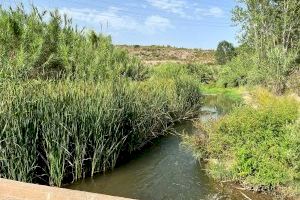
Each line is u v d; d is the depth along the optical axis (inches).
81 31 629.6
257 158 319.9
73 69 550.9
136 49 3321.9
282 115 348.8
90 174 362.9
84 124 344.5
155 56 3029.0
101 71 550.9
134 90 484.7
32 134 304.8
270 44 1075.9
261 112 355.6
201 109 878.4
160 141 514.3
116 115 388.8
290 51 960.3
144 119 471.5
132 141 441.4
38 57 496.7
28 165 298.0
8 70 404.8
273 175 302.5
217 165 346.3
